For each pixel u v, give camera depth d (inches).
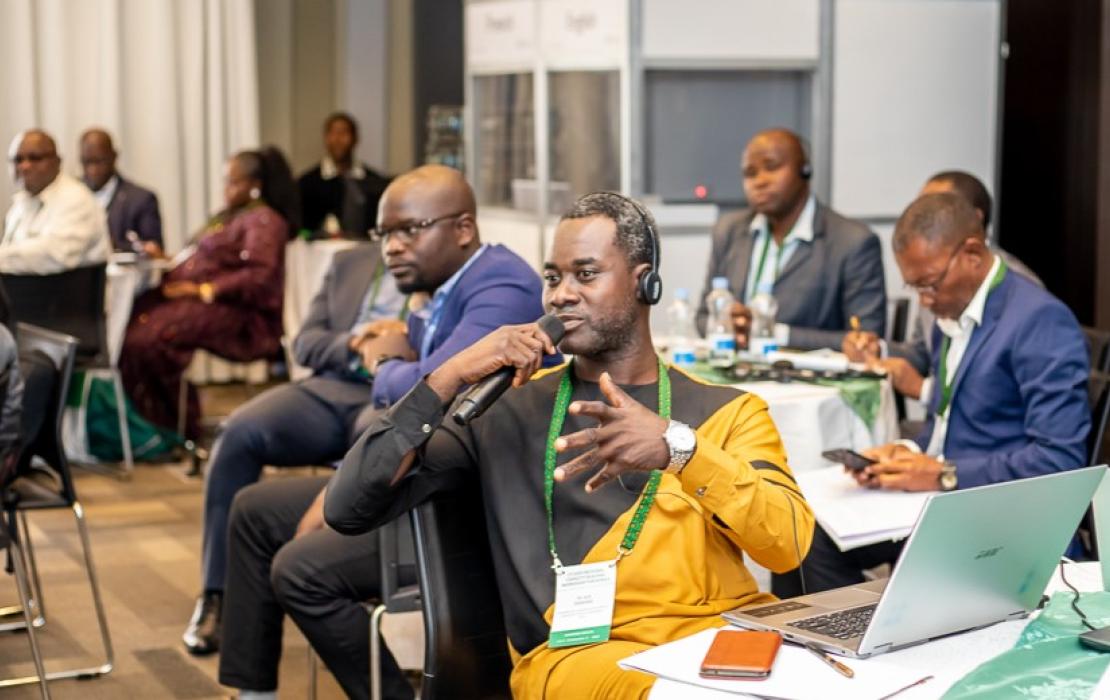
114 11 351.9
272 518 140.4
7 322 170.6
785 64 273.9
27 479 169.3
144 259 293.6
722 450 85.7
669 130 274.4
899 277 282.7
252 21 376.2
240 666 141.9
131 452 292.2
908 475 120.8
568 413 92.9
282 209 317.7
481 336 135.0
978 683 71.4
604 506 89.5
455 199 139.6
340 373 175.3
